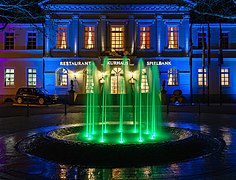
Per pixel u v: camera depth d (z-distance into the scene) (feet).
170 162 28.17
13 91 131.95
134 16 131.34
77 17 131.03
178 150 29.68
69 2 129.70
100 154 28.04
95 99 129.18
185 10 130.31
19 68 132.16
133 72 129.70
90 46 132.57
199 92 131.34
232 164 27.20
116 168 26.16
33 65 132.36
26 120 67.10
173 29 132.67
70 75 130.62
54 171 25.40
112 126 49.21
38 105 117.70
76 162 27.99
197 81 131.54
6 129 52.65
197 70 131.64
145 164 27.40
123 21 131.23
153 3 129.59
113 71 129.49
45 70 130.72
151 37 131.95
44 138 34.09
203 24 123.24
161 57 130.72
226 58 132.46
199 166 26.58
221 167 26.21
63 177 23.76
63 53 131.54
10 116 77.61
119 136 40.91
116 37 132.26
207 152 32.63
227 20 132.36
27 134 45.70
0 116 77.36
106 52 127.85
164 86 123.34
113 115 78.33
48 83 130.72
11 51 132.05
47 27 129.70
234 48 132.87
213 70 132.16
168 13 131.34
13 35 132.77
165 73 130.93
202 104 121.19
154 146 28.89
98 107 110.52
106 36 131.13
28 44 132.77
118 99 128.47
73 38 131.13
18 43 132.26
